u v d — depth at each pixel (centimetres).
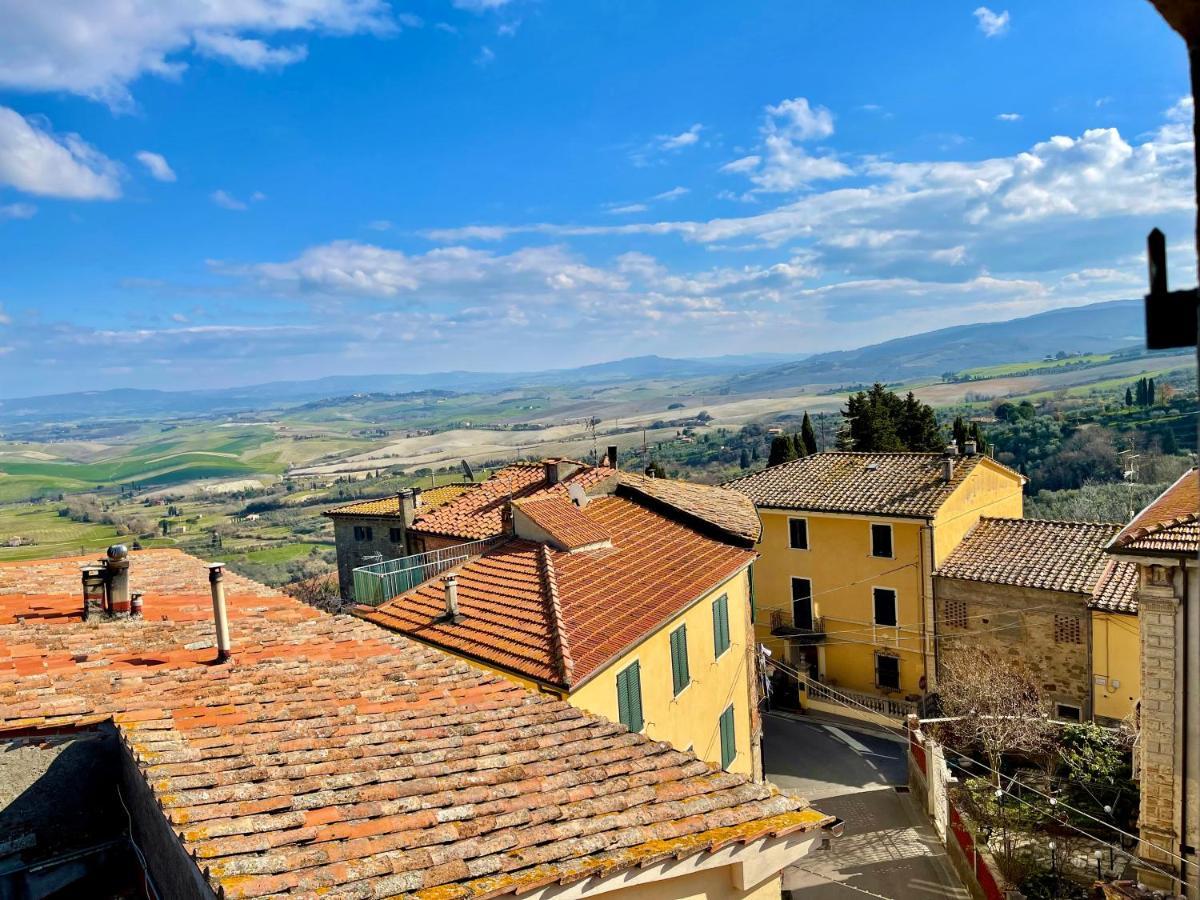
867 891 1830
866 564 2983
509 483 2592
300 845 565
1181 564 1286
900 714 2819
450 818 632
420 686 954
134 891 668
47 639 962
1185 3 196
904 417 4894
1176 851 1321
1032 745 2095
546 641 1399
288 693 863
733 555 1997
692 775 771
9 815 664
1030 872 1630
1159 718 1343
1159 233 219
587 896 595
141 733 692
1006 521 2962
